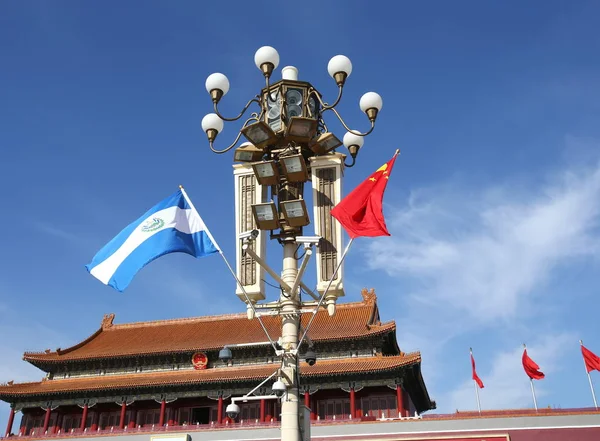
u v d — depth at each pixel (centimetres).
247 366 6925
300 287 2044
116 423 7106
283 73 2169
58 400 7075
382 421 5534
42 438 6316
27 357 7375
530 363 5809
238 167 2222
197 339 7525
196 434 5978
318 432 5622
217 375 6669
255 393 6619
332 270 1995
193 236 2303
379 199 2011
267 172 2023
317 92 2134
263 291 2078
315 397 6544
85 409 6919
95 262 2291
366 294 7688
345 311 7519
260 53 2098
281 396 1877
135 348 7462
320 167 2114
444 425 5372
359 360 6494
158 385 6650
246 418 6575
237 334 7406
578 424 5128
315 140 2062
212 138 2169
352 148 2244
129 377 7169
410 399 7088
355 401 6412
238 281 2056
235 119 2102
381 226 1964
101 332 8406
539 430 5172
